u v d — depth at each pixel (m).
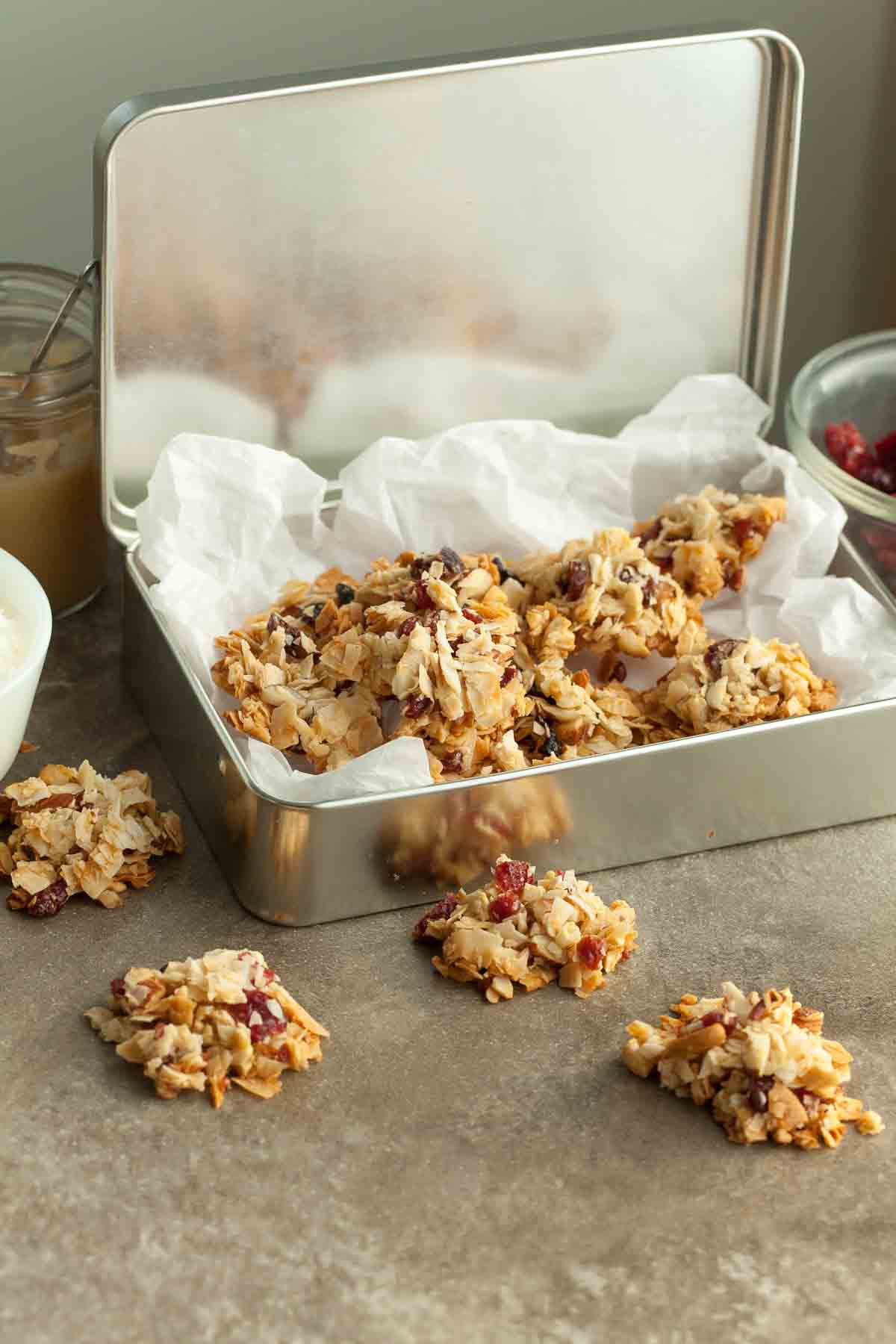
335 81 0.93
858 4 1.11
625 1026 0.87
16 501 0.97
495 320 1.01
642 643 0.95
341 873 0.89
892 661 0.95
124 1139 0.83
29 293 0.98
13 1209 0.81
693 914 0.91
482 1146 0.83
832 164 1.15
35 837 0.90
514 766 0.91
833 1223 0.82
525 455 1.00
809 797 0.93
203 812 0.92
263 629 0.94
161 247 0.95
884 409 1.07
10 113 1.03
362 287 0.98
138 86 1.04
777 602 0.99
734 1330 0.79
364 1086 0.85
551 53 0.95
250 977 0.85
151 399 0.98
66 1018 0.86
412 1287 0.79
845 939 0.90
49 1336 0.78
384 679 0.91
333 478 1.03
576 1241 0.81
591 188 0.99
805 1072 0.84
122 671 0.99
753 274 1.03
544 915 0.88
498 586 0.96
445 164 0.97
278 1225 0.81
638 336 1.03
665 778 0.91
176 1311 0.79
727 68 0.98
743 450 1.03
